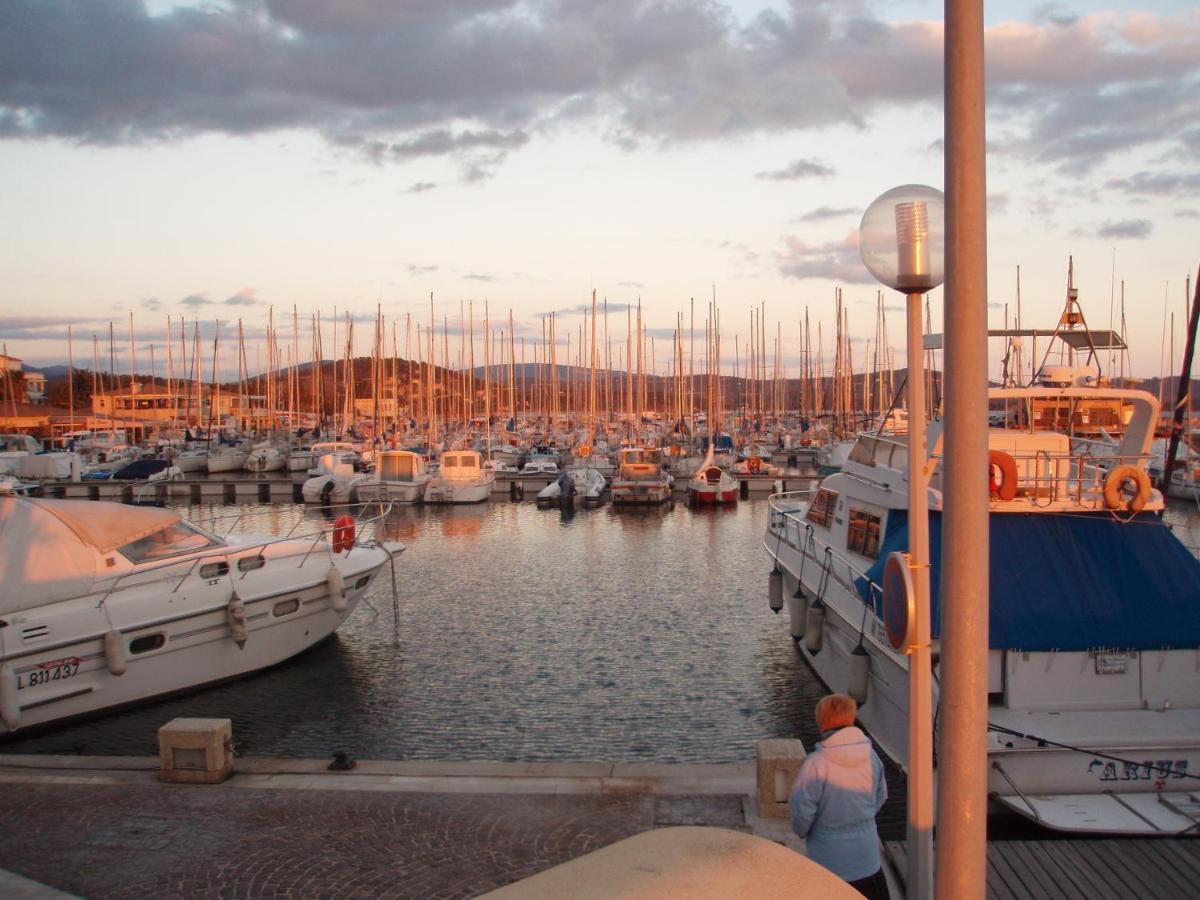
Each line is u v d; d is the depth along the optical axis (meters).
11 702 13.26
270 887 7.21
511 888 3.38
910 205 4.97
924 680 4.93
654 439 71.69
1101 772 9.24
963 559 3.84
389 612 22.86
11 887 7.10
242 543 17.83
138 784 9.21
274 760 9.84
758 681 17.16
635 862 3.54
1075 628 10.26
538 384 102.88
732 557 31.20
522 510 45.50
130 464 56.69
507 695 16.45
